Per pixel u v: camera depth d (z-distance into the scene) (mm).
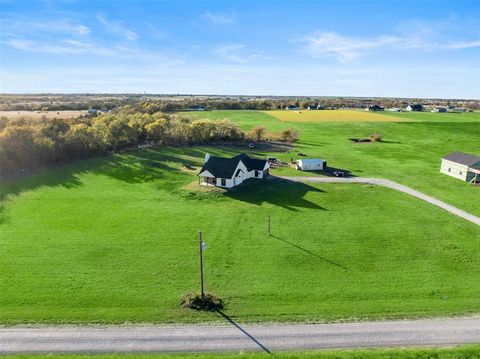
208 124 108375
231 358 23109
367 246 41219
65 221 47875
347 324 27234
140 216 50062
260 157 88938
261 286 33000
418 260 38000
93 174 70562
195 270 35906
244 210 52688
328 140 114750
